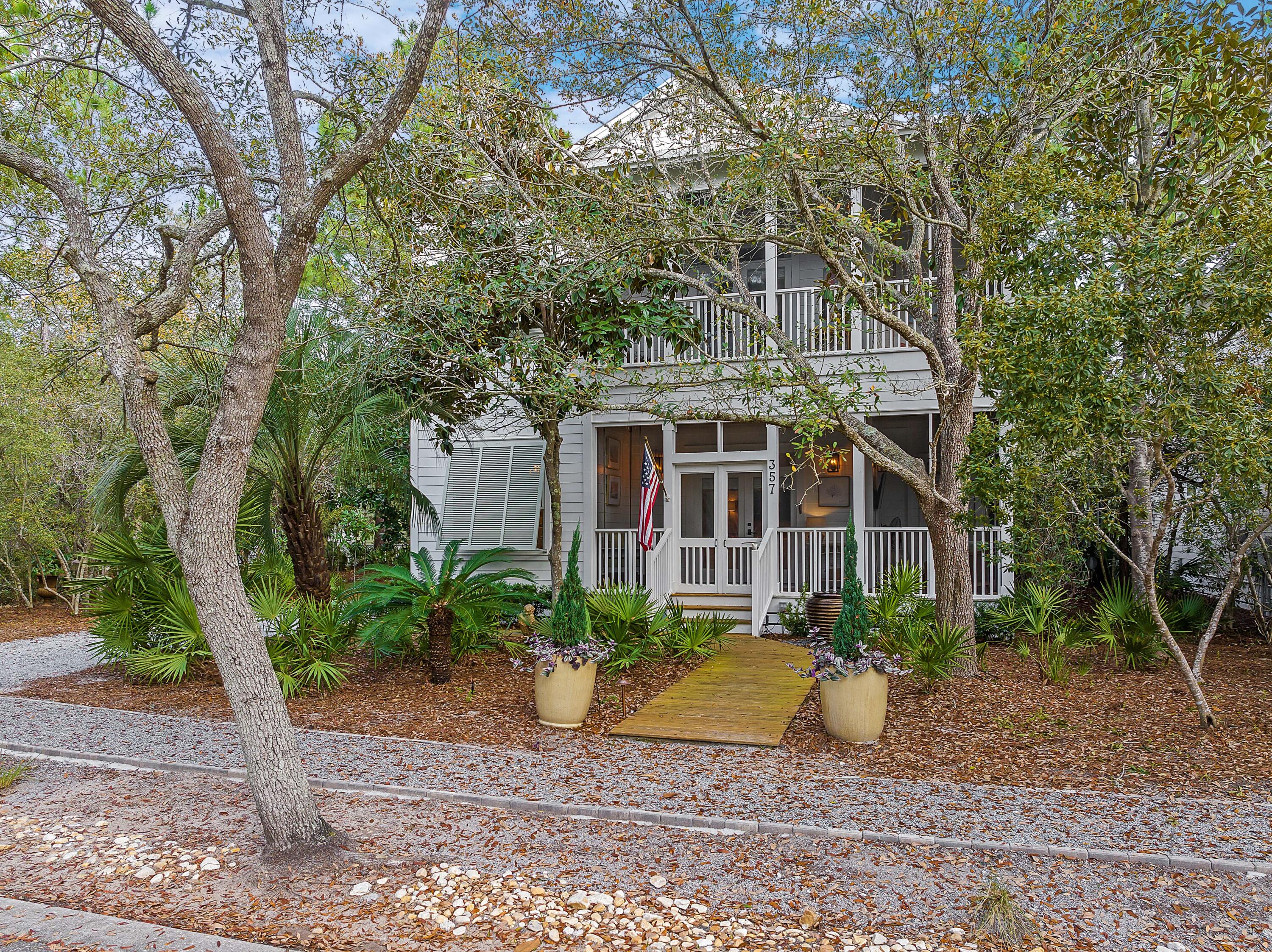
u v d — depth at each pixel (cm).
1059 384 590
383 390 1043
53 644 1355
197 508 454
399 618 895
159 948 367
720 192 936
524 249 952
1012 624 1035
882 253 898
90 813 546
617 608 984
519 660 880
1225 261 702
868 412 925
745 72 891
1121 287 646
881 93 857
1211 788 556
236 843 488
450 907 406
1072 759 628
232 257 886
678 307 1042
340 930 386
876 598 1075
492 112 945
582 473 1357
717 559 1309
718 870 446
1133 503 899
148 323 490
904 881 429
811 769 625
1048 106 836
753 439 1321
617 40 859
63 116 834
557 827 514
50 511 1659
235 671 459
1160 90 900
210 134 442
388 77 912
